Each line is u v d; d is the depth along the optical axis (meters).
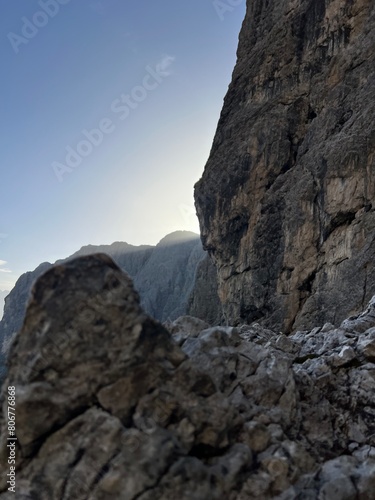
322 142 39.78
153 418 5.43
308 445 7.02
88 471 5.06
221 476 5.38
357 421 7.90
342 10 42.34
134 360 5.59
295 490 5.73
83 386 5.46
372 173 33.25
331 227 35.94
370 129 34.31
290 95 46.16
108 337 5.65
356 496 5.66
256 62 51.66
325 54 43.91
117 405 5.44
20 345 5.78
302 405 7.83
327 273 35.75
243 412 6.88
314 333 13.55
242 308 45.91
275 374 7.76
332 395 8.53
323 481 5.94
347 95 39.38
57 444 5.36
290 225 39.97
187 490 4.90
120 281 6.00
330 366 9.43
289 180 42.50
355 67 39.91
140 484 4.89
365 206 33.34
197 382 5.89
